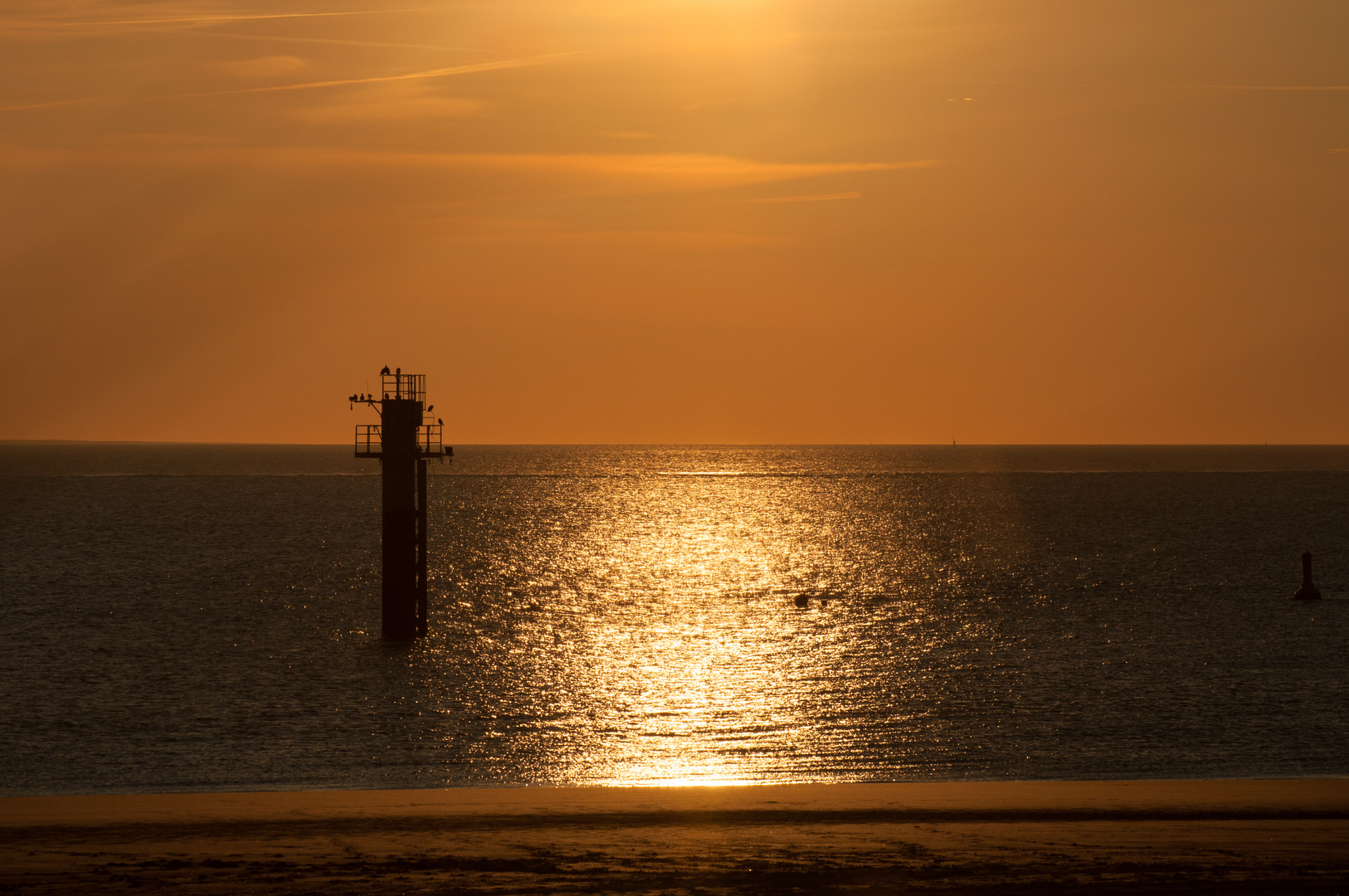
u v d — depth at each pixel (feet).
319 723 458.09
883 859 215.51
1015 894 196.44
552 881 202.08
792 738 432.25
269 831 237.45
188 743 426.51
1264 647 626.23
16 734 438.81
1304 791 290.97
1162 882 201.57
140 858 214.48
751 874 206.28
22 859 213.66
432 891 196.44
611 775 380.78
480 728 451.53
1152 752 404.16
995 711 474.49
